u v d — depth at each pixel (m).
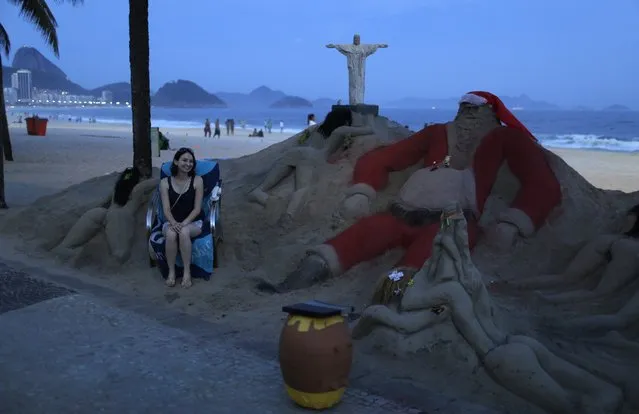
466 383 4.21
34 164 19.89
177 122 120.50
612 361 4.40
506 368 4.04
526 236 6.50
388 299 5.08
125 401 3.99
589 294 5.43
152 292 6.65
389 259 6.62
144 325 5.48
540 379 3.93
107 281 7.05
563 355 4.38
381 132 9.01
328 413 3.80
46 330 5.31
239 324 5.58
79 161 21.33
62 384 4.24
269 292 6.46
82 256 7.66
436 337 4.60
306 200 7.95
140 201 8.28
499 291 5.77
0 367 4.51
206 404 3.94
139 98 8.84
